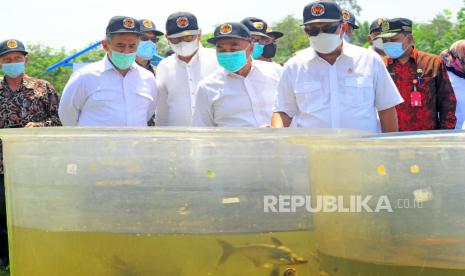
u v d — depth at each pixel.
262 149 2.33
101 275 2.39
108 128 2.41
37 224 2.50
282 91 4.28
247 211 2.33
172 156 2.30
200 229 2.31
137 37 4.56
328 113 4.11
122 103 4.68
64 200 2.42
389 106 4.25
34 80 6.02
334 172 2.37
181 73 5.23
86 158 2.38
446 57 5.68
